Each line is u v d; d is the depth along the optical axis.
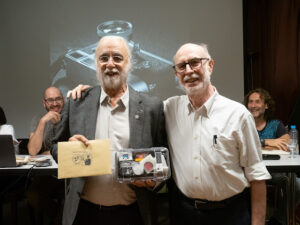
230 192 1.17
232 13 3.41
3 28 3.50
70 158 1.03
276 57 3.47
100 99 1.18
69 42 3.47
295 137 1.89
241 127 1.16
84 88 1.25
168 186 1.37
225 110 1.18
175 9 3.41
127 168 1.04
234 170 1.17
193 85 1.15
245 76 3.55
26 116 3.52
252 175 1.17
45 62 3.49
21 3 3.47
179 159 1.22
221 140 1.14
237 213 1.17
